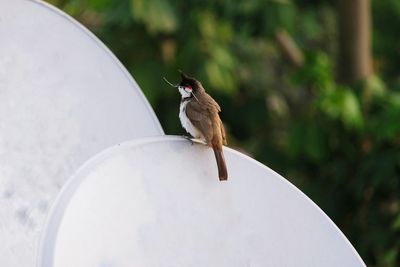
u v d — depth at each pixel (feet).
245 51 69.62
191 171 30.27
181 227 29.27
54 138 37.29
